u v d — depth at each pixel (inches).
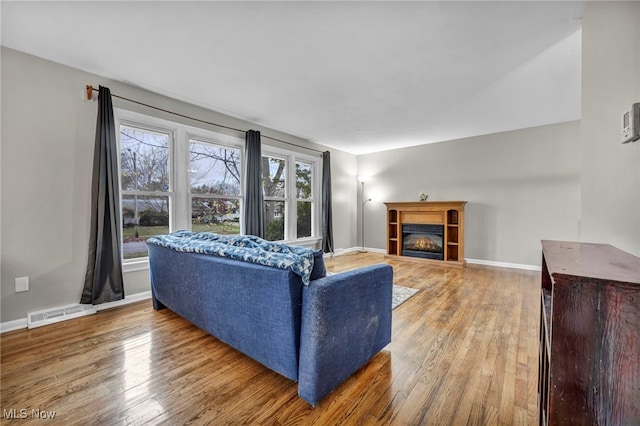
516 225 180.9
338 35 82.7
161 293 102.7
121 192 117.3
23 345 79.8
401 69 102.7
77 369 67.9
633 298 22.8
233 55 94.0
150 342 82.0
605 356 23.9
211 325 78.2
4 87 89.3
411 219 208.5
